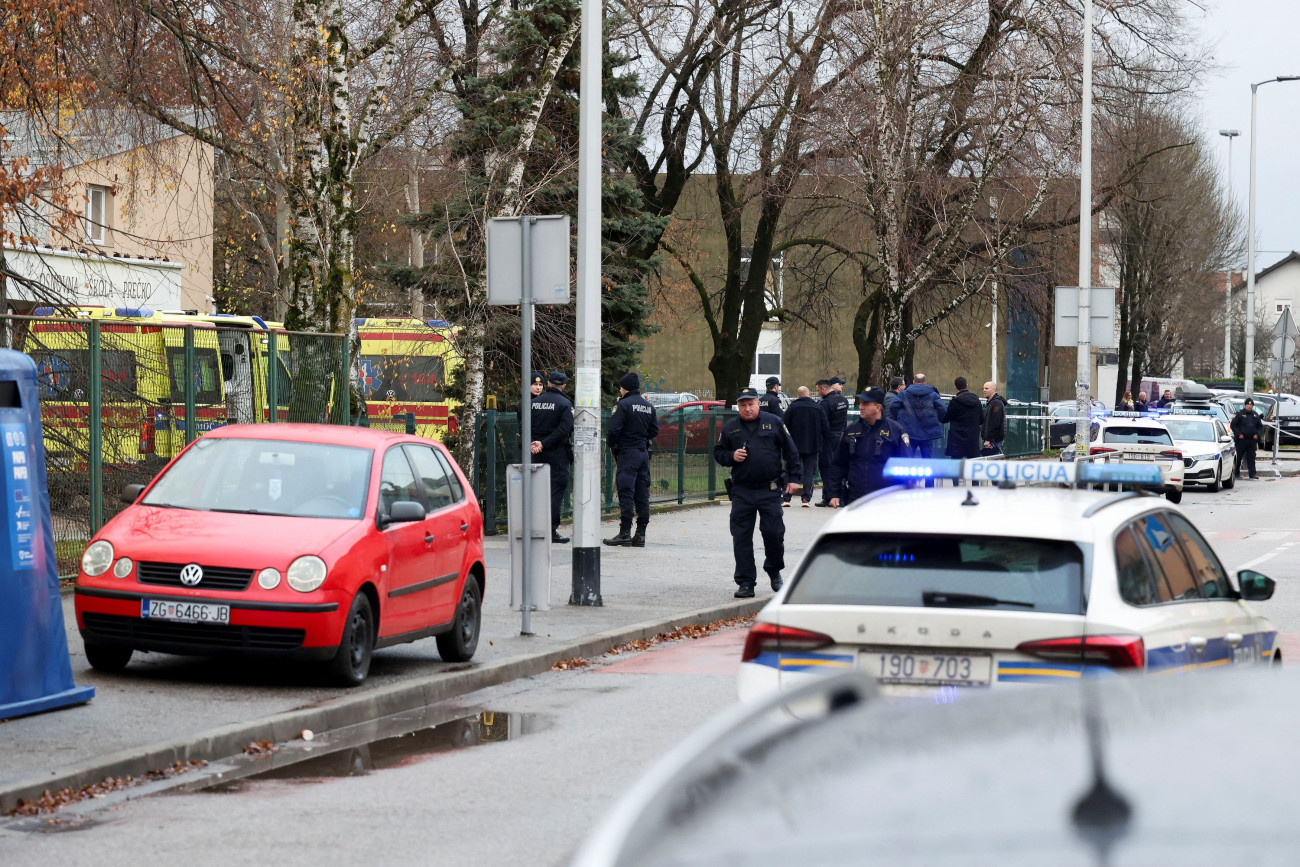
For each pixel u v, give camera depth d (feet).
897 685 41.27
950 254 240.73
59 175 108.68
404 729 63.87
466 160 171.32
